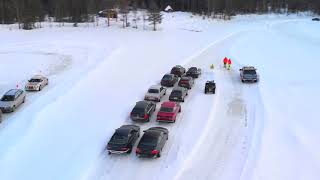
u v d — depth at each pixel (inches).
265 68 2210.9
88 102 1581.0
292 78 1973.4
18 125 1346.0
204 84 1887.3
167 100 1630.2
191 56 2571.4
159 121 1379.2
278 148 1179.3
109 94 1689.2
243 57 2541.8
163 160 1111.0
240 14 6245.1
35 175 1037.8
